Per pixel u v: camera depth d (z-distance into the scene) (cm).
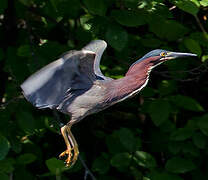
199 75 1080
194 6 874
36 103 693
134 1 882
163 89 1051
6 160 986
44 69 685
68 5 966
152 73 1097
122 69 1040
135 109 1138
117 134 1054
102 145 1133
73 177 1119
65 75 699
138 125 1141
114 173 1118
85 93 766
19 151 988
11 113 988
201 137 1064
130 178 1112
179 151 1084
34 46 987
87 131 1122
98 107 773
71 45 1056
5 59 1004
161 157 1140
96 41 823
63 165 963
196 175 1120
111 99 773
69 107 771
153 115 1037
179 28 977
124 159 1037
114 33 879
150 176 1045
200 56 1021
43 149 1110
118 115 1135
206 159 1120
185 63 1049
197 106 1041
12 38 1047
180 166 1059
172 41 1035
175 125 1104
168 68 1056
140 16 887
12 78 1025
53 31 1062
